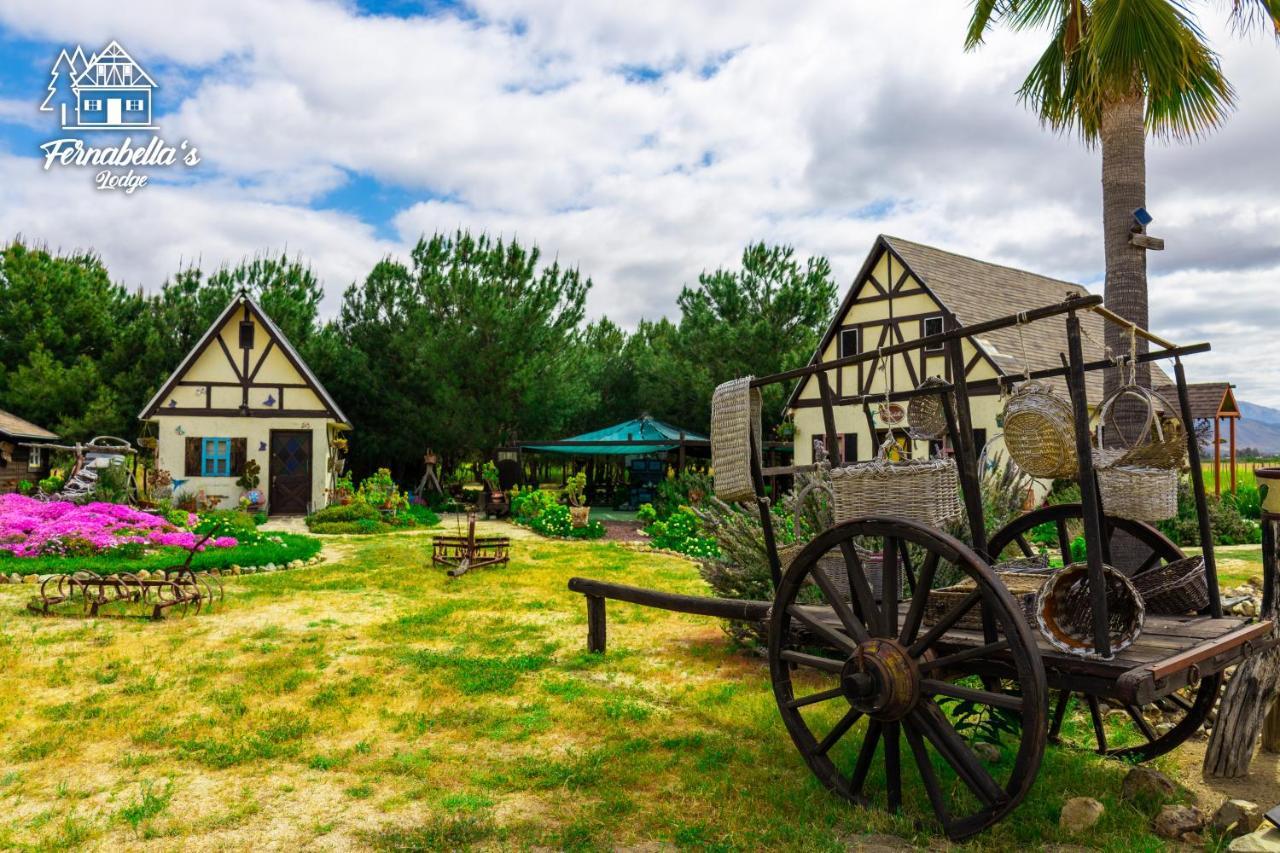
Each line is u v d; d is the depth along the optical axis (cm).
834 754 500
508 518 2458
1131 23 1034
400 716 588
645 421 2647
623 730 559
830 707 595
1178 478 479
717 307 3092
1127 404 809
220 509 2269
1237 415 2283
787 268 3003
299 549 1432
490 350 2817
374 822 419
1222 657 411
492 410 2866
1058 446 406
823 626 456
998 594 367
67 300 2758
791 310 2945
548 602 1037
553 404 3005
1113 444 605
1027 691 358
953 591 451
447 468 3169
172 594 998
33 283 2698
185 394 2350
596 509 2920
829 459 508
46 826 415
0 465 2041
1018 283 2664
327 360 2997
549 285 2920
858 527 429
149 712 594
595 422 3662
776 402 2759
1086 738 539
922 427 568
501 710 603
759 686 659
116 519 1437
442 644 813
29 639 809
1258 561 1170
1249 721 462
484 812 428
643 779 471
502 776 475
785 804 431
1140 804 423
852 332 2462
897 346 448
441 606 1005
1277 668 468
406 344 2870
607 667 726
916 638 440
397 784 469
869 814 414
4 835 404
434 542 1364
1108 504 459
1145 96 1171
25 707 607
